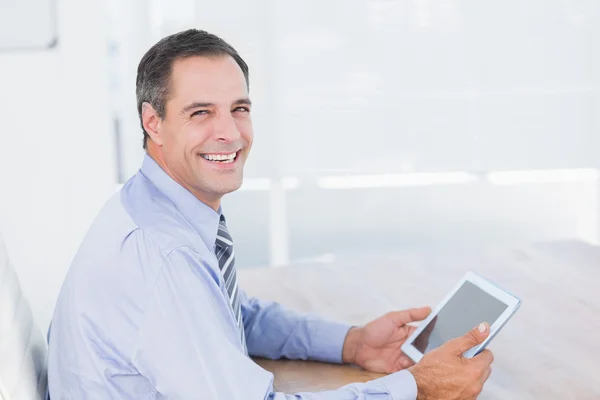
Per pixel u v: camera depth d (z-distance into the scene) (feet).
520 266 6.18
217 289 3.68
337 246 14.14
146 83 3.87
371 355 4.54
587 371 4.22
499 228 14.98
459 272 6.08
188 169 3.91
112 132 11.47
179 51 3.81
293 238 14.43
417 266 6.30
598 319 4.98
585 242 6.85
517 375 4.20
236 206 14.21
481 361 3.89
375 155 13.85
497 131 14.08
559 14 13.76
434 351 3.96
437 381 3.84
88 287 3.67
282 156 13.61
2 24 10.69
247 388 3.50
